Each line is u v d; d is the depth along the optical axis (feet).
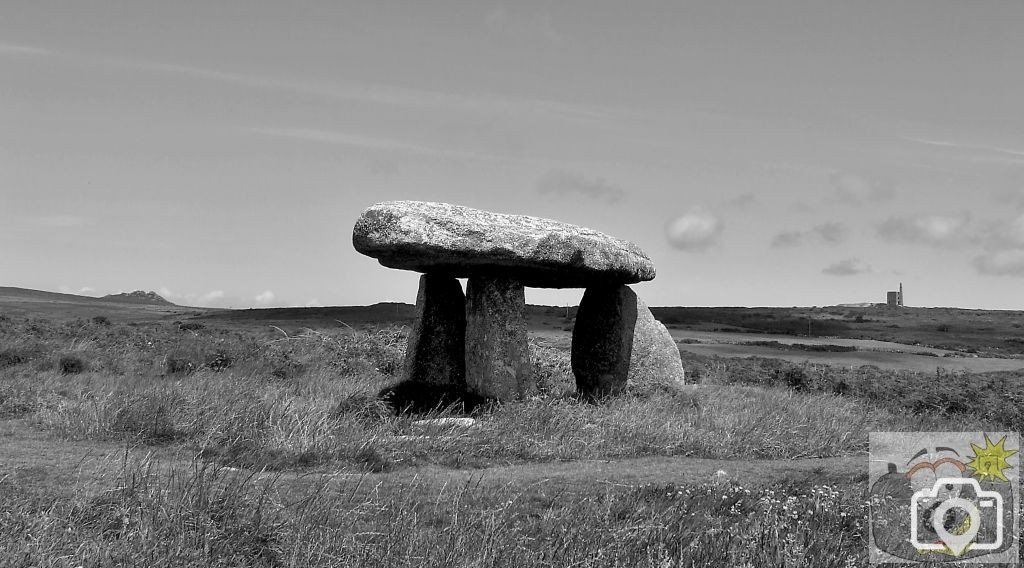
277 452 32.50
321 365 63.36
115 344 70.08
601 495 29.25
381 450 34.12
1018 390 67.15
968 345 189.26
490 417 43.47
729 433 42.52
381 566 21.43
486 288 49.67
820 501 27.81
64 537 21.22
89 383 49.47
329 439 33.96
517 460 36.24
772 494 28.07
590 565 22.31
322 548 21.95
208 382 45.88
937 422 54.90
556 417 42.32
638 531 24.45
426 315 51.24
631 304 57.06
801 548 23.41
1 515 22.13
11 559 19.81
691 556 23.08
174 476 26.30
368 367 64.13
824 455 41.93
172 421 34.96
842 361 123.34
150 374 55.98
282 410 36.73
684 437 41.11
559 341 95.55
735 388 57.62
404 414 43.04
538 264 48.21
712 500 28.66
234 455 31.58
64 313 234.17
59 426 34.83
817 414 49.55
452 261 46.50
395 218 44.32
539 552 22.75
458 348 51.65
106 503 23.31
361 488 28.30
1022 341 204.85
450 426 39.83
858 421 49.93
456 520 24.32
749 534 24.21
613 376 55.83
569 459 37.09
